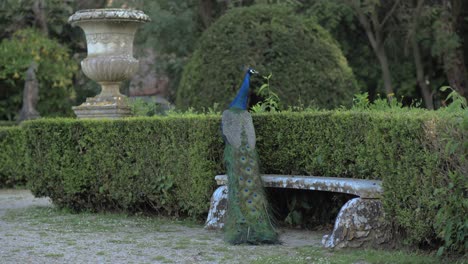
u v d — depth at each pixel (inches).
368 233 267.6
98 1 882.8
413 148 250.8
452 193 236.2
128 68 453.7
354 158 305.4
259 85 478.6
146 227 337.7
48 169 402.0
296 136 330.0
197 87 496.1
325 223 329.4
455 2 708.7
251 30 495.5
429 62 754.8
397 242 267.0
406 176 254.1
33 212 398.6
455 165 235.6
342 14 721.6
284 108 471.8
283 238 302.4
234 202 287.6
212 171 337.1
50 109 818.8
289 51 486.6
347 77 499.8
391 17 725.3
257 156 313.3
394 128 257.9
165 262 254.1
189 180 346.3
